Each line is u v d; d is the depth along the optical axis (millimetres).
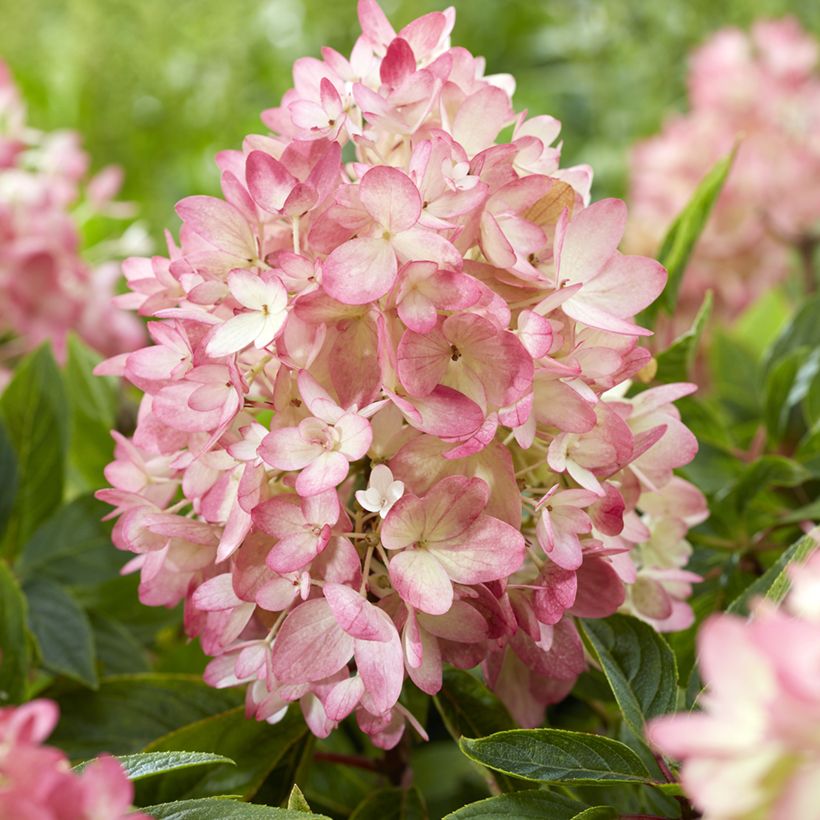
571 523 681
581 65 1906
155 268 716
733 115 1312
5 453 859
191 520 696
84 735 785
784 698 541
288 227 707
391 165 705
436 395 669
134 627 869
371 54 719
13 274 1079
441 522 667
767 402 895
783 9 1795
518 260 682
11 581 784
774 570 707
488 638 683
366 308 676
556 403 679
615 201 690
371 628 654
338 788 838
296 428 667
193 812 657
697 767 562
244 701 793
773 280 1365
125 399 918
